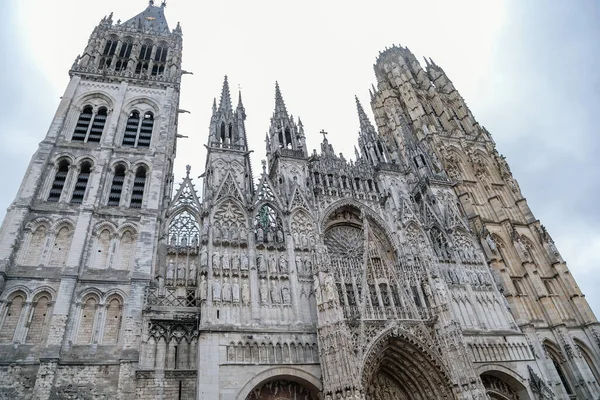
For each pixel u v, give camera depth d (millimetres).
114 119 54562
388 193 60125
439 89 98438
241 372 37438
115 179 50156
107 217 46000
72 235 43438
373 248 52031
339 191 57844
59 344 35719
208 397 35250
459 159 79562
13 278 38875
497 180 79250
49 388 33531
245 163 55562
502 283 60062
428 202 64875
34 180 45531
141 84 60688
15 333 36219
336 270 47781
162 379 36469
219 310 40750
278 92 67688
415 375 43750
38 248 41969
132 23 73562
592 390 53875
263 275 45125
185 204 49906
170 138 57844
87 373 35688
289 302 43875
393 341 43219
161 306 40344
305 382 39156
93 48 63531
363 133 71625
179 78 66625
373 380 44219
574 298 64188
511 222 70500
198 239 47469
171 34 72750
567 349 57219
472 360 44375
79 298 39531
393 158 67438
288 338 40969
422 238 57250
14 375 34156
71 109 54438
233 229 47844
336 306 40375
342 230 56312
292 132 61562
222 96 63375
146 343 37906
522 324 56250
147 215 46688
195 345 39469
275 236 49156
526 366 50688
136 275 41562
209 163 53750
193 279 44281
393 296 47469
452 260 57906
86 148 50812
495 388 49656
